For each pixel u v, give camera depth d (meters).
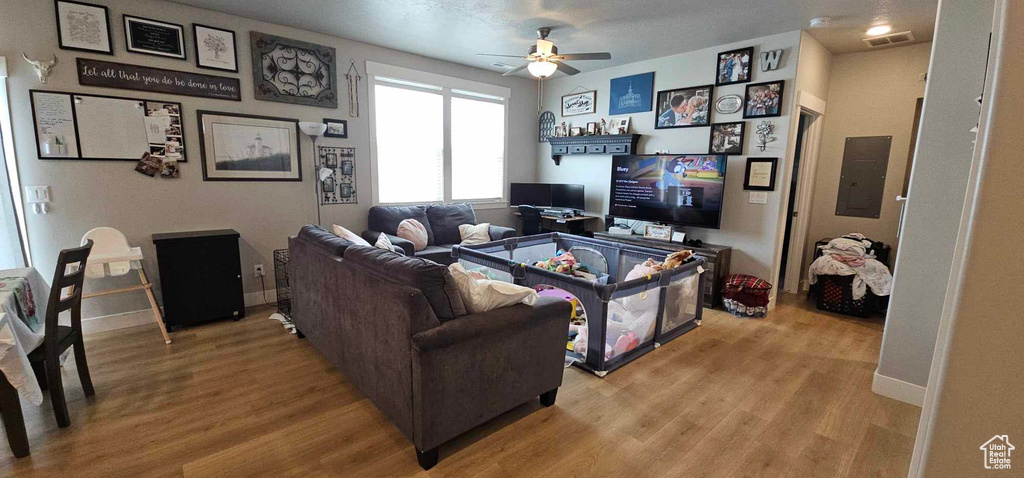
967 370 0.58
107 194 3.39
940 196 2.36
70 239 3.28
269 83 3.99
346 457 2.01
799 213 4.74
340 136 4.50
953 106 2.28
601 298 2.78
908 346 2.53
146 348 3.12
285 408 2.39
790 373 2.91
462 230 5.19
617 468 1.96
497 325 2.07
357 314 2.32
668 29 3.90
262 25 3.89
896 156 4.33
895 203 4.39
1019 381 0.55
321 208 4.46
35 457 1.95
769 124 4.11
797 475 1.94
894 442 2.18
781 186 4.07
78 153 3.25
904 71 4.22
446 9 3.51
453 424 1.98
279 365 2.90
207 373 2.77
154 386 2.60
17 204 3.08
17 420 1.91
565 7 3.41
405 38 4.34
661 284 3.23
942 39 2.28
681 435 2.21
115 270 3.08
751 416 2.39
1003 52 0.53
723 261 4.33
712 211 4.36
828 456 2.07
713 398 2.58
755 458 2.05
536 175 6.55
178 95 3.58
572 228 5.51
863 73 4.44
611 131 5.40
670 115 4.80
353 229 4.73
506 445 2.12
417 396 1.87
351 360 2.46
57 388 2.13
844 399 2.58
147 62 3.43
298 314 3.24
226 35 3.72
